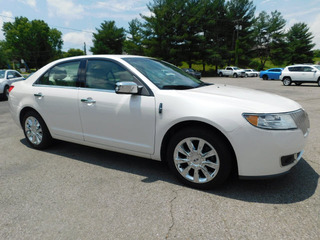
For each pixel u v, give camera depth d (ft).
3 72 37.17
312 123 18.02
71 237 6.24
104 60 10.27
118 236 6.24
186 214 7.09
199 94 8.44
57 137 11.78
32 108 12.37
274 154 7.34
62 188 8.73
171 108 8.34
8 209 7.51
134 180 9.27
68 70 11.16
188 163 8.45
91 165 10.74
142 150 9.29
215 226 6.55
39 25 215.51
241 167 7.63
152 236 6.23
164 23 127.34
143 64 10.23
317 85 57.52
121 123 9.45
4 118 21.54
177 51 127.54
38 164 10.93
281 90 45.50
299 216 6.88
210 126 7.93
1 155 12.09
